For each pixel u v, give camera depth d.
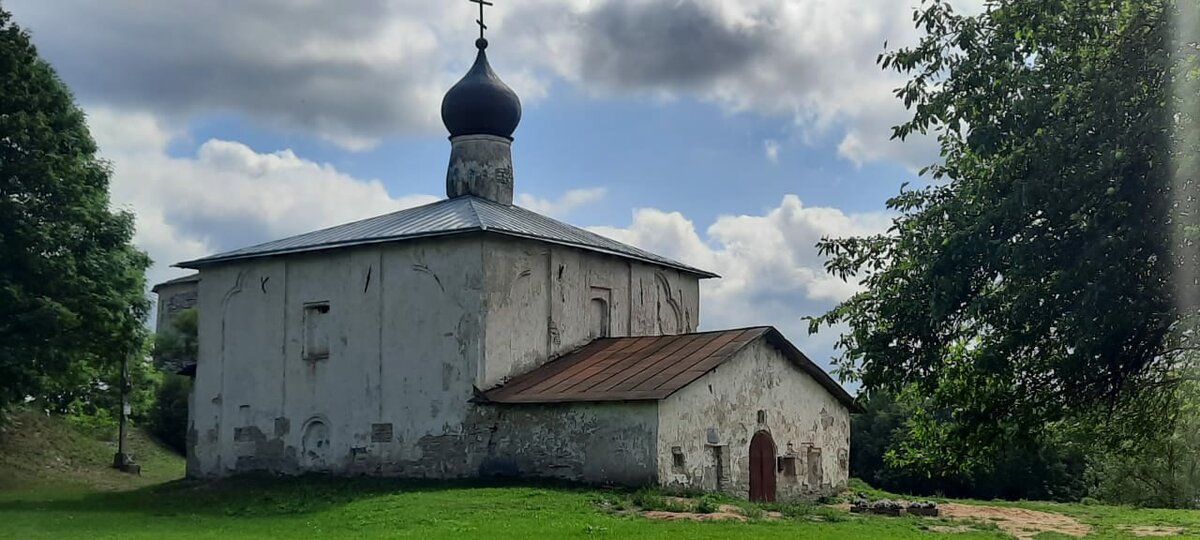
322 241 28.06
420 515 18.69
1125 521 22.02
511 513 18.70
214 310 29.98
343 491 23.81
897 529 18.56
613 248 29.42
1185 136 10.86
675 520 18.27
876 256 14.34
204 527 18.34
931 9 13.30
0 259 26.02
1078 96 11.95
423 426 25.86
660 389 22.36
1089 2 12.45
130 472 34.00
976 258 12.29
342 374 27.39
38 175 26.64
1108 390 12.84
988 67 12.79
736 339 24.83
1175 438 21.55
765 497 24.95
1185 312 11.28
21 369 25.33
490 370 25.38
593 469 23.00
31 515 20.11
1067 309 11.70
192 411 30.09
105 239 28.16
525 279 26.58
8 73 27.27
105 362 28.70
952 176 14.34
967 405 13.23
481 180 30.25
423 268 26.39
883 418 45.31
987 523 20.59
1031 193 11.59
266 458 28.45
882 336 13.37
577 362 26.09
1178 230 10.95
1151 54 11.43
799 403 26.58
